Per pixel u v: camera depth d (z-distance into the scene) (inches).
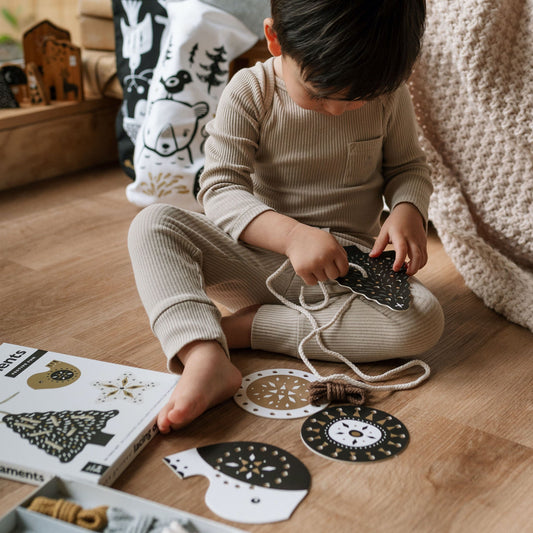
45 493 28.8
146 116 65.4
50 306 48.6
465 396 38.0
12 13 83.5
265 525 28.6
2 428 33.2
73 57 78.4
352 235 44.4
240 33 64.4
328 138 41.9
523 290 45.5
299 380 39.3
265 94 41.6
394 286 39.8
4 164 73.8
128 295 50.5
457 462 32.6
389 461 32.5
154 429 34.2
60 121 78.2
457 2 44.7
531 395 38.2
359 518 29.0
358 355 40.6
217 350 35.9
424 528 28.6
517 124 44.8
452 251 51.1
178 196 64.5
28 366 39.0
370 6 32.9
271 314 41.8
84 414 34.4
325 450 33.1
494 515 29.4
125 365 40.0
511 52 44.8
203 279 42.0
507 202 47.5
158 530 26.6
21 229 63.2
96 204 70.2
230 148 42.0
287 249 38.8
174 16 64.8
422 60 49.5
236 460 32.4
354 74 33.3
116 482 31.0
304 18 33.7
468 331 45.3
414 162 45.6
